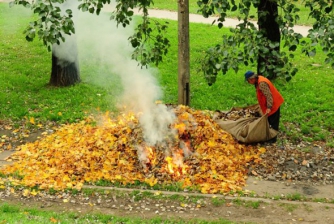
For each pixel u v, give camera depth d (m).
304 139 11.11
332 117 12.18
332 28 8.70
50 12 8.66
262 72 9.73
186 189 8.84
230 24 20.88
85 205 8.16
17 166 9.44
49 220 7.26
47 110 12.37
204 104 12.73
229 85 14.09
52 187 8.67
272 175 9.57
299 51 17.41
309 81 14.44
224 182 9.02
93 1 9.55
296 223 7.69
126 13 10.05
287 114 12.33
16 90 13.69
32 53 16.95
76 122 11.78
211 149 9.88
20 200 8.23
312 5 9.80
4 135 11.09
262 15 9.98
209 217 7.84
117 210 8.02
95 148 9.92
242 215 7.93
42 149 10.23
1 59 16.19
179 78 10.99
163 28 11.36
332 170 9.82
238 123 10.69
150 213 7.95
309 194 8.84
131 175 9.23
